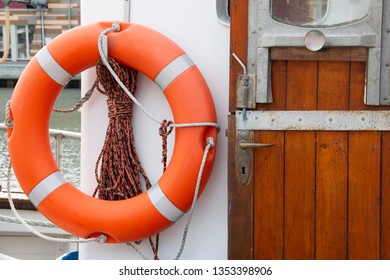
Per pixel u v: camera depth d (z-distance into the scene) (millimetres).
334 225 2930
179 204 3070
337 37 2859
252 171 2955
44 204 3160
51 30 19312
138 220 3088
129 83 3158
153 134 3215
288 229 2951
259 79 2920
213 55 3156
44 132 3188
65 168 8016
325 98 2906
